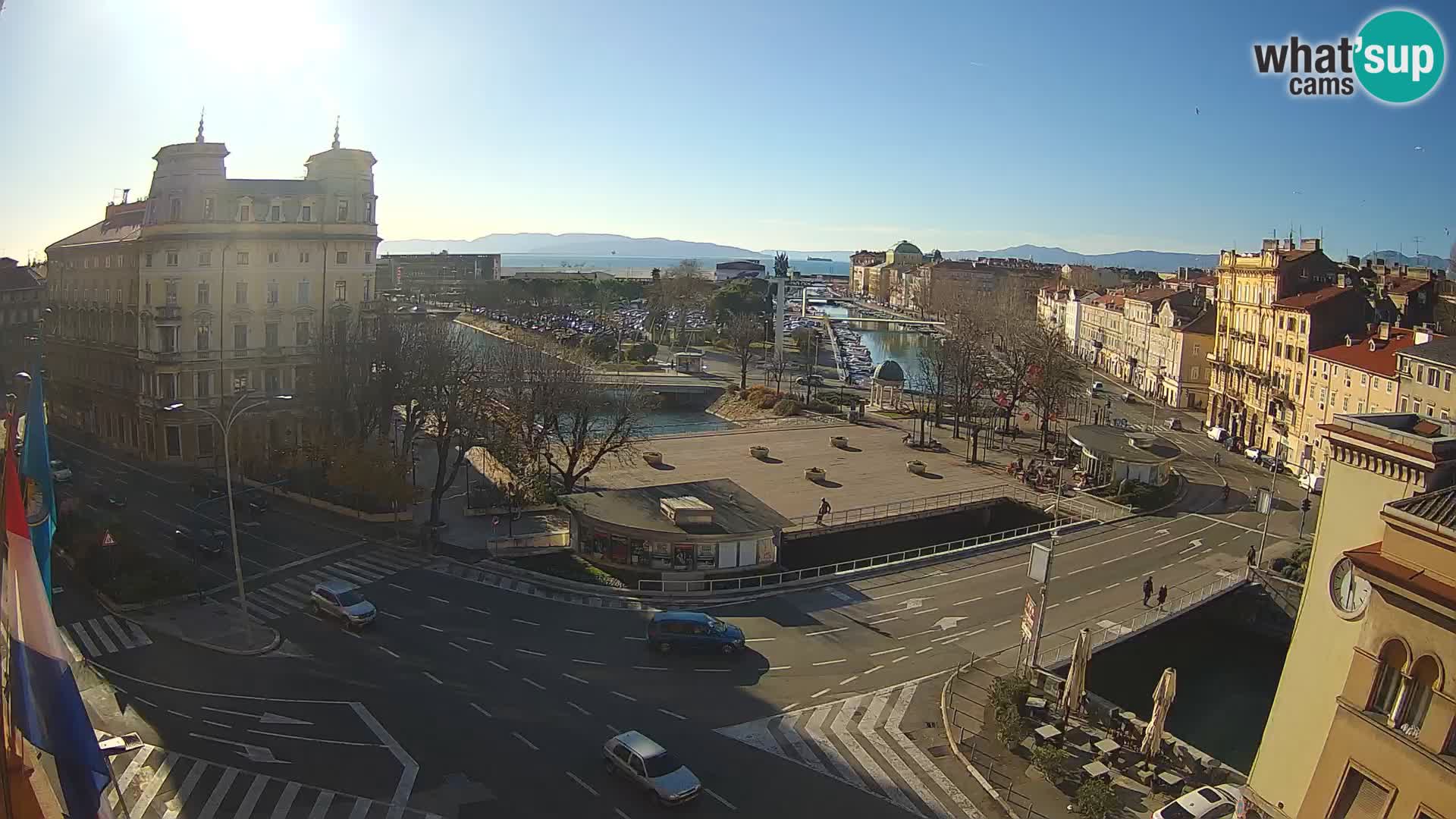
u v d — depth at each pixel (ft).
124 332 331.36
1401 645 86.53
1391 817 85.51
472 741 139.54
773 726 149.38
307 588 205.16
